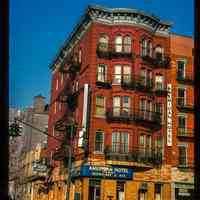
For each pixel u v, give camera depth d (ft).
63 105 179.01
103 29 146.20
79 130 143.13
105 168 134.00
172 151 146.72
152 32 152.56
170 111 149.48
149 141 142.72
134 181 137.69
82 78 150.51
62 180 161.99
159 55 153.38
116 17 146.41
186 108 152.35
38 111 280.10
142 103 143.54
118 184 136.67
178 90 153.89
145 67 146.92
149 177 140.26
